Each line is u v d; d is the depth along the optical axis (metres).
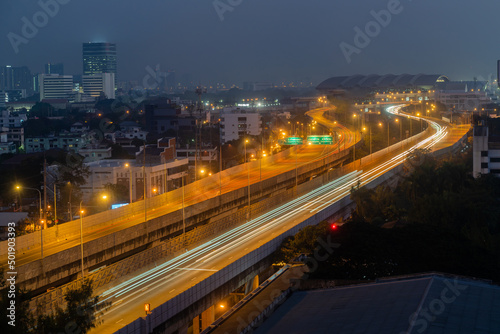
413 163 190.12
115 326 67.31
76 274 92.06
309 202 142.50
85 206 155.62
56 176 178.38
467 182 156.62
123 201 164.38
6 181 179.25
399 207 146.12
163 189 182.88
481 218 121.31
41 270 84.00
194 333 83.38
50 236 101.81
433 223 122.19
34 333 62.38
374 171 187.00
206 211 130.00
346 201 139.38
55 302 70.25
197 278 83.88
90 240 97.25
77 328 63.47
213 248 101.62
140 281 83.81
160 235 113.25
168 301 71.38
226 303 94.56
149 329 67.94
